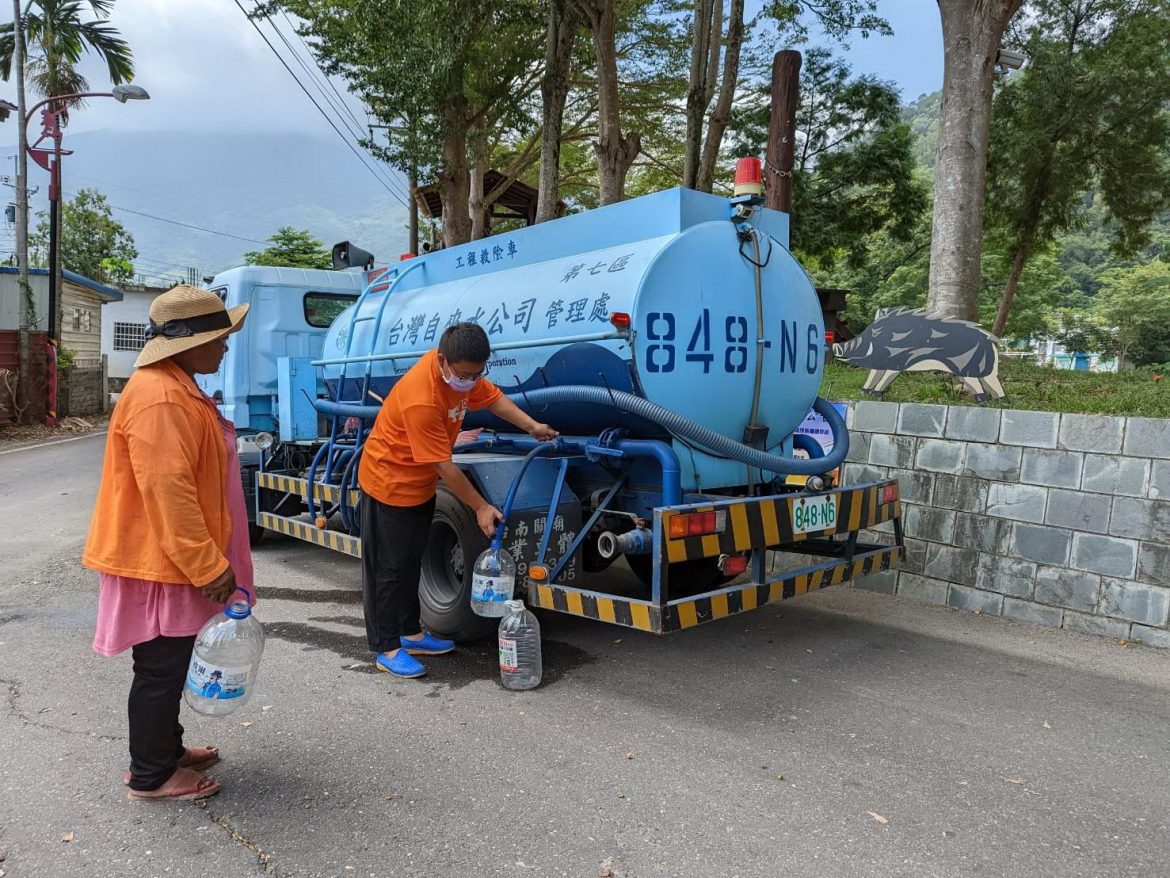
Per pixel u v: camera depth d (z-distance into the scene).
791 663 4.53
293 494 6.68
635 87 20.30
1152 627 4.79
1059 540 5.14
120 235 42.47
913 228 21.22
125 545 2.71
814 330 4.98
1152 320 46.97
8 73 20.92
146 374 2.74
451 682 4.20
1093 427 4.97
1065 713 3.86
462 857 2.62
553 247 5.11
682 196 4.38
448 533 4.78
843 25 13.23
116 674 4.21
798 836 2.76
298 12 15.68
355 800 2.98
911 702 3.98
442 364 3.85
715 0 12.98
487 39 16.02
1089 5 19.05
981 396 6.41
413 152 13.84
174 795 2.95
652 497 4.48
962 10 9.70
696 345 4.28
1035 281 36.81
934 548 5.72
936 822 2.86
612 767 3.26
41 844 2.68
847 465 6.16
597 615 3.95
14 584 5.98
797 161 19.81
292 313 7.68
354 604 5.65
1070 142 18.95
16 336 18.97
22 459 13.98
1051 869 2.59
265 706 3.85
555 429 4.98
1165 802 3.03
